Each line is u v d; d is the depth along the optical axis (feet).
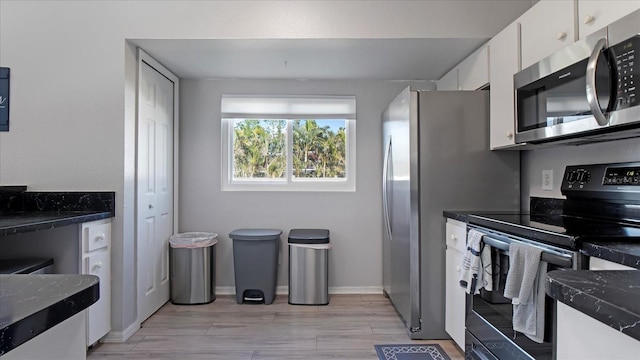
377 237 11.12
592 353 2.15
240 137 11.35
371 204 11.12
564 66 5.15
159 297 9.57
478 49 8.26
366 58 9.01
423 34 7.73
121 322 7.69
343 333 8.11
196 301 9.96
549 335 4.20
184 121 10.95
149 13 7.73
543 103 5.64
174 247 9.91
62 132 7.68
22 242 6.89
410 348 7.36
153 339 7.79
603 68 4.42
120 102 7.71
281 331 8.22
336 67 9.75
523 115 6.15
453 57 8.91
